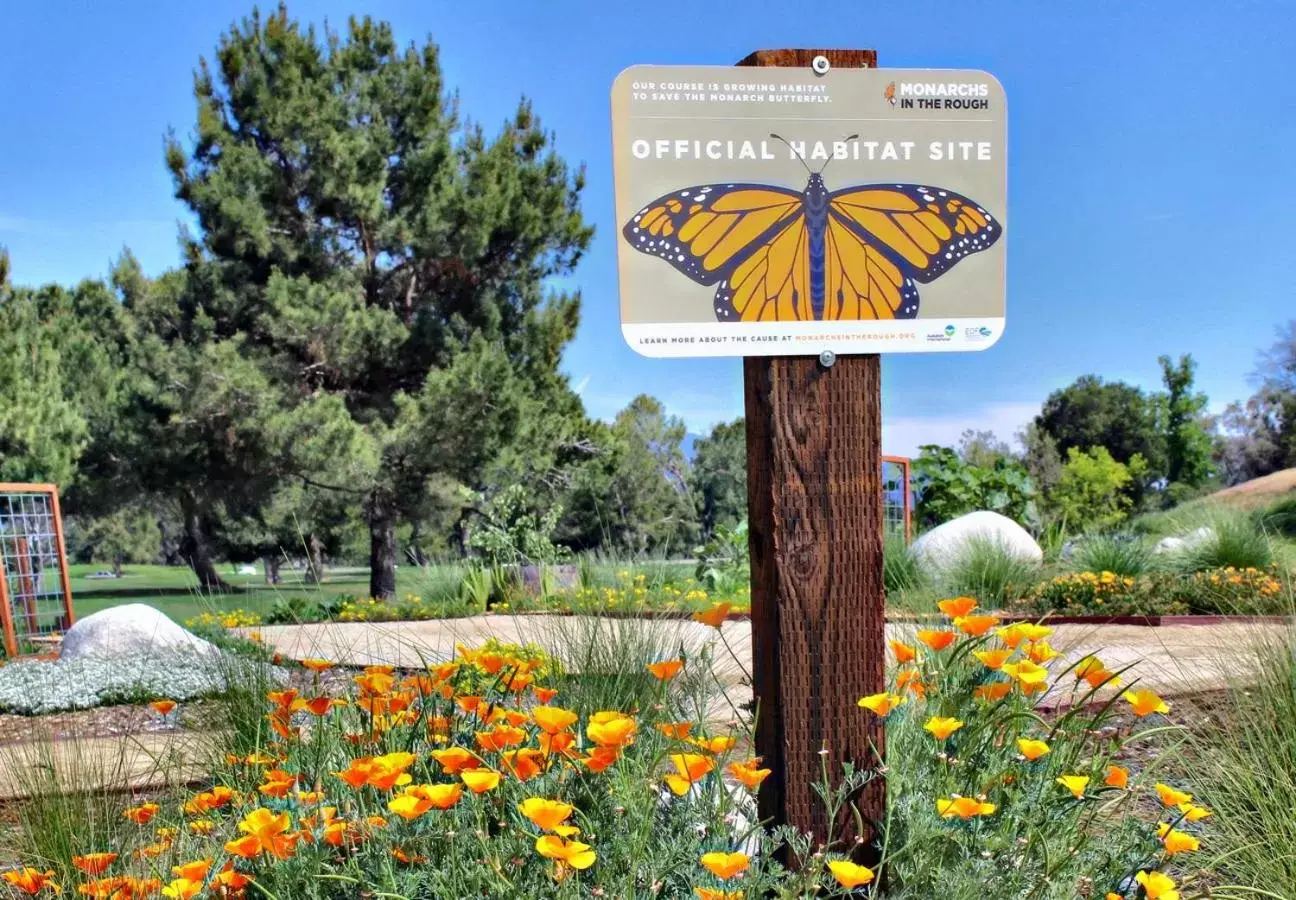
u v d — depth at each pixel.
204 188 18.81
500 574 11.71
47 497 12.08
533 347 21.62
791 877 1.72
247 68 19.53
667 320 2.04
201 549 24.48
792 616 2.01
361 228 20.19
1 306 19.33
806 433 2.03
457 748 1.79
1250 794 2.46
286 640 7.53
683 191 2.04
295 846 1.73
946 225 2.11
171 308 19.50
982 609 7.13
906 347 2.09
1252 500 23.38
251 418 17.89
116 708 5.44
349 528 23.03
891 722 2.17
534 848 1.66
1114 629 7.09
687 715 2.69
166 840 2.21
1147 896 1.74
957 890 1.69
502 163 20.75
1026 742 1.89
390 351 19.59
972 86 2.13
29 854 2.44
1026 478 15.49
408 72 20.30
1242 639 3.93
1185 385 38.91
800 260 2.07
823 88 2.08
